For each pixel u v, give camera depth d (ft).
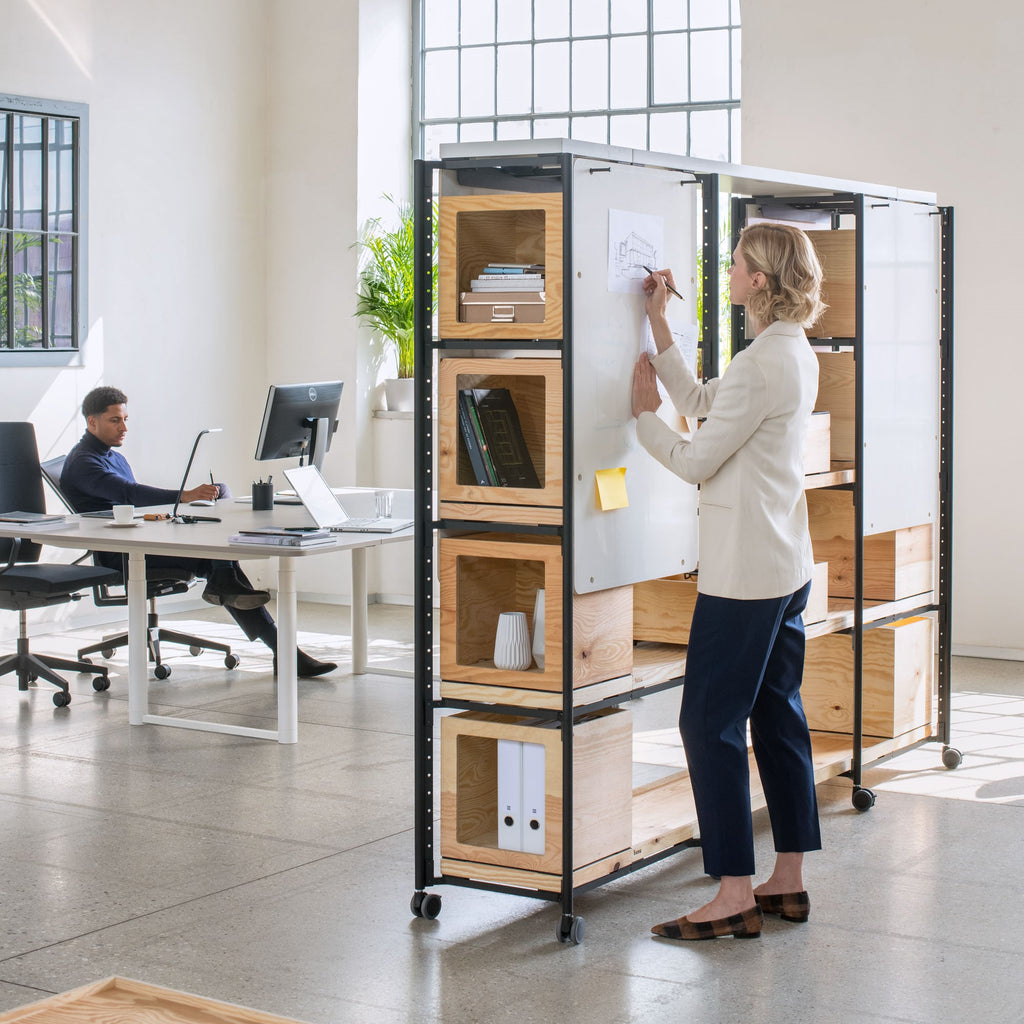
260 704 18.78
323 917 11.10
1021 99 21.15
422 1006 9.43
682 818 12.30
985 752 16.38
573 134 26.66
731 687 10.44
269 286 27.78
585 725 10.77
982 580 21.84
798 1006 9.45
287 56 27.32
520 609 11.88
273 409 19.43
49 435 23.61
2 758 15.99
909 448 15.17
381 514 18.72
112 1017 6.70
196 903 11.41
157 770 15.51
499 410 11.36
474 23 27.37
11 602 18.89
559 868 10.66
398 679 20.49
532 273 10.73
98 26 24.23
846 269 14.53
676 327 11.62
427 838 11.17
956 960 10.25
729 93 25.12
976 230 21.57
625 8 25.96
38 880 11.96
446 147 10.66
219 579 20.10
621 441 11.03
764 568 10.35
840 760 14.08
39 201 23.36
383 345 27.58
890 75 22.00
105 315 24.58
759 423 10.37
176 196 25.82
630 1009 9.39
